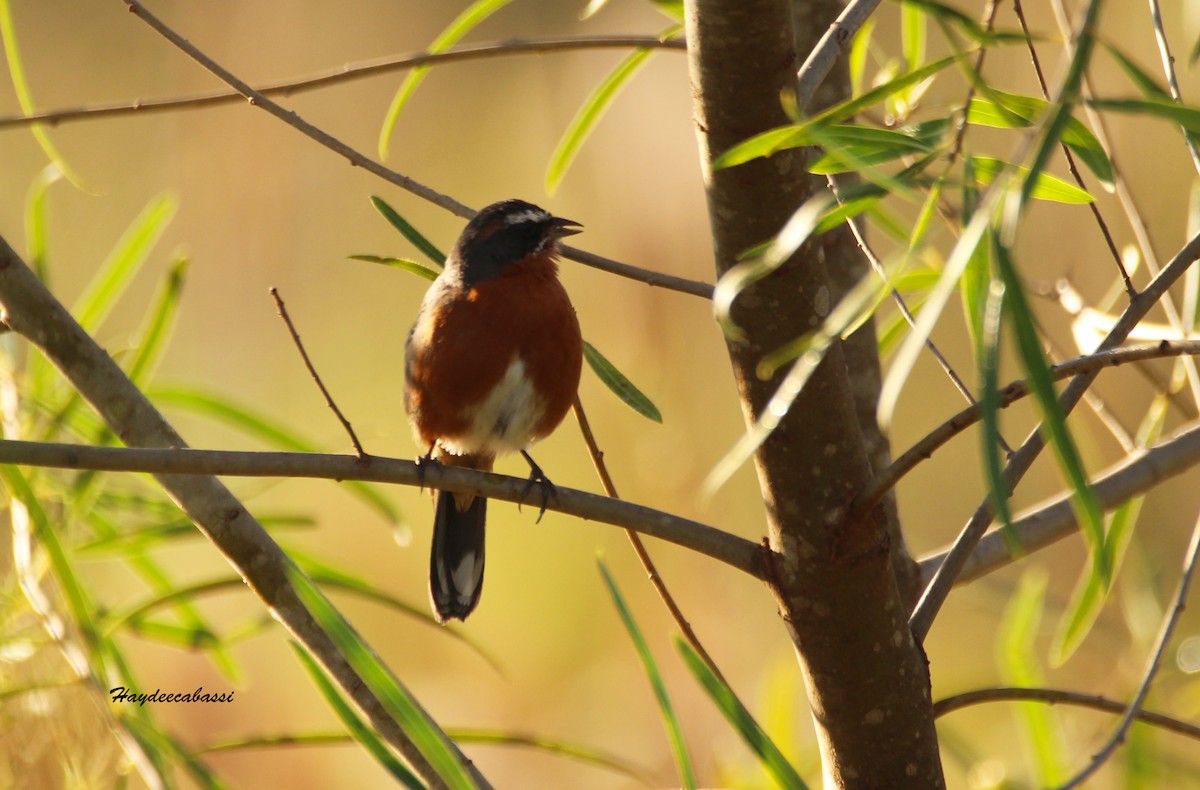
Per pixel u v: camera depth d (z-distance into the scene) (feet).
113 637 29.81
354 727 22.76
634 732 51.96
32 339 22.71
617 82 27.94
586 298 61.31
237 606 55.26
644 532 20.25
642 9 61.46
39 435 28.48
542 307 29.60
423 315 30.42
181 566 56.59
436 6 78.64
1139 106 13.37
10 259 22.45
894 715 19.72
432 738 20.81
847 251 25.44
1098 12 12.51
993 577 40.96
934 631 57.47
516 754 52.95
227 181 72.08
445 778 20.66
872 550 18.89
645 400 23.70
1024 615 28.66
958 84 48.67
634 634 22.48
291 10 77.15
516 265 29.76
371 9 77.97
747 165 17.42
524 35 78.13
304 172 74.33
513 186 73.51
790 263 17.80
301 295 71.61
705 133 17.75
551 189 28.68
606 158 58.29
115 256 30.50
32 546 26.53
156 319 28.96
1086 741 34.73
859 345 25.62
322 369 69.72
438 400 30.04
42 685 25.30
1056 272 48.88
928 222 14.14
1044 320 48.52
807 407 18.53
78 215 71.46
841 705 19.76
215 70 23.16
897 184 13.67
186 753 25.35
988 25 20.27
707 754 48.93
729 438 57.88
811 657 19.77
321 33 77.30
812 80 19.54
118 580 45.85
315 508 61.98
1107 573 12.16
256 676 52.54
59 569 25.18
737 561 19.84
